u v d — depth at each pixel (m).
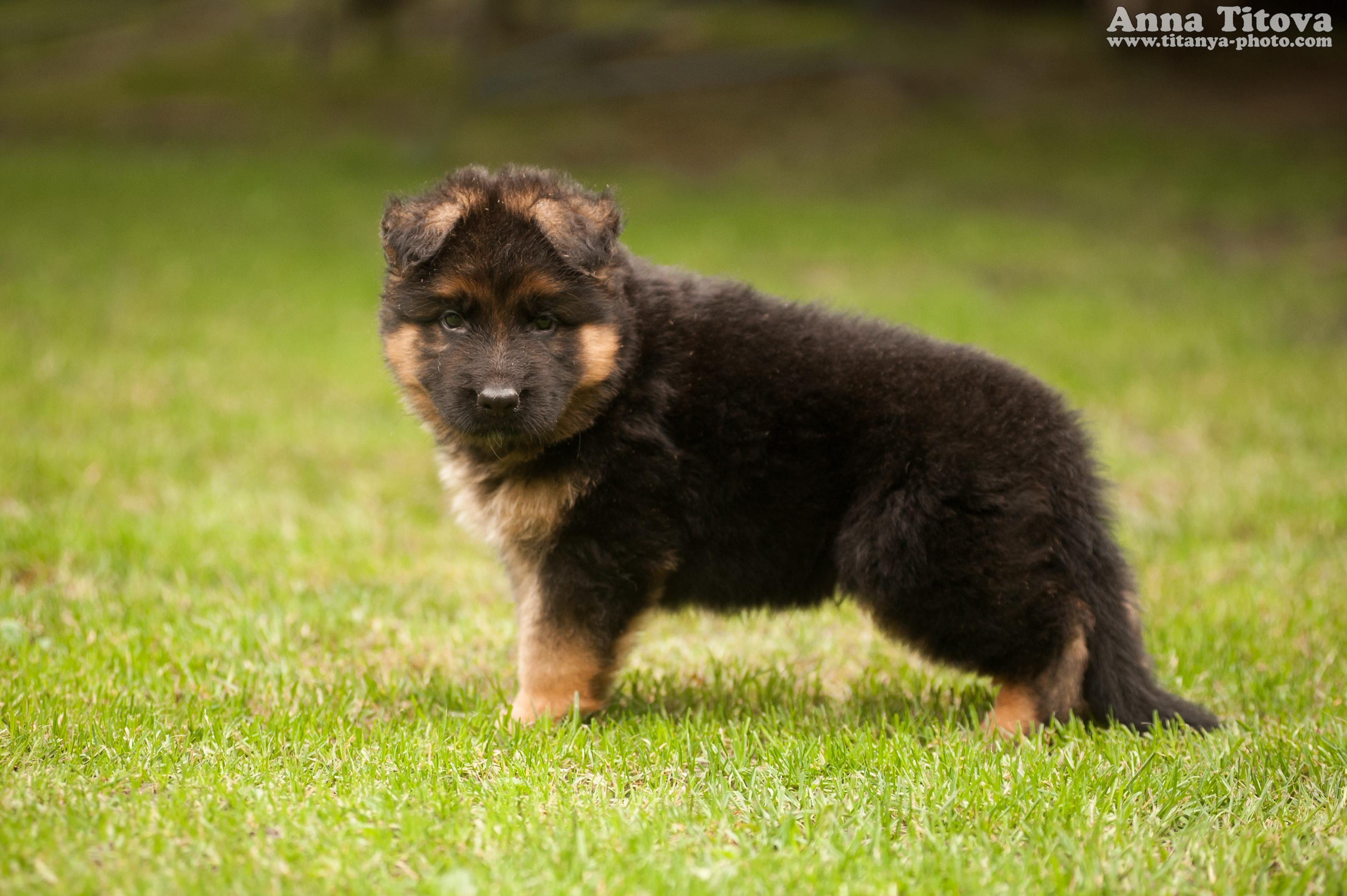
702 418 5.15
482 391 4.73
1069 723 5.04
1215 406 11.37
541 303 4.94
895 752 4.71
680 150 23.95
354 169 21.34
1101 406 11.38
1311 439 10.31
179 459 9.09
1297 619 6.51
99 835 3.84
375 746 4.74
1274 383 12.02
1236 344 13.66
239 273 15.34
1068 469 5.11
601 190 6.28
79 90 27.12
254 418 10.30
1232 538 8.24
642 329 5.21
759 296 5.52
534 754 4.66
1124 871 3.81
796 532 5.23
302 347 12.70
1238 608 6.70
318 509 8.51
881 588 5.07
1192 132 24.30
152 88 27.03
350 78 27.39
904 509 4.99
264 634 6.07
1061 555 5.05
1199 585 7.20
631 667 6.16
